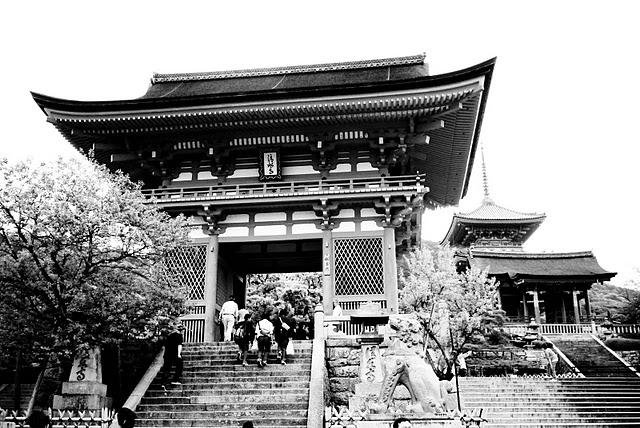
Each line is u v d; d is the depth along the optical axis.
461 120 32.97
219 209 30.31
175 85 39.34
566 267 64.25
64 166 18.62
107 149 33.56
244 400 19.83
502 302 65.00
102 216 18.55
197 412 19.12
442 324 23.89
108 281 19.45
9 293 18.44
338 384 22.42
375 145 31.41
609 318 56.69
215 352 24.38
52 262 18.73
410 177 30.77
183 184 32.94
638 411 26.16
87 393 20.36
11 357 20.41
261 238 30.47
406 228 34.62
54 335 17.91
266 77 39.22
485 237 75.38
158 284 20.52
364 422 14.87
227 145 32.28
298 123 30.89
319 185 30.41
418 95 29.12
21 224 18.09
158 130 31.67
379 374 20.50
